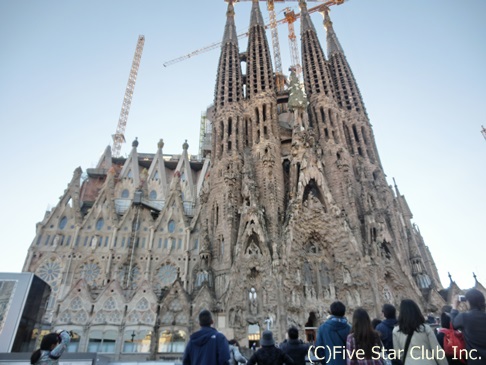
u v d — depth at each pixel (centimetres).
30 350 2020
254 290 5359
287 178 7312
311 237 6053
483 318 773
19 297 1973
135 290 5488
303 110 7369
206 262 5950
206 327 915
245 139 7638
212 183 6981
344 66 9075
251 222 5806
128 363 2170
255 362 977
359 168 7050
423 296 5988
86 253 7312
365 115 8275
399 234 6456
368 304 5231
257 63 8631
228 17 10056
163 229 7894
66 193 8000
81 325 4994
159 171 10038
